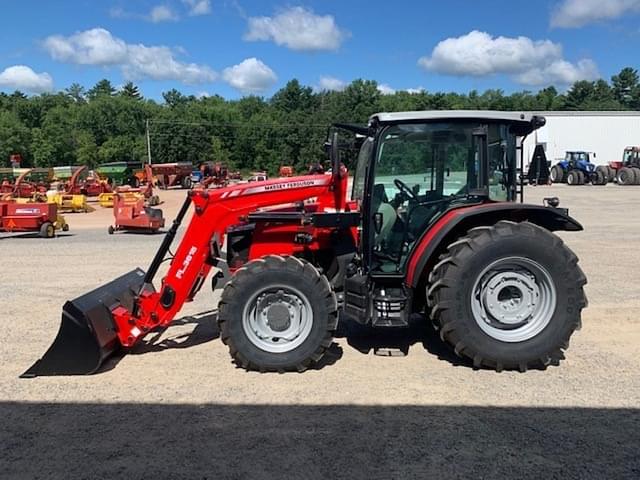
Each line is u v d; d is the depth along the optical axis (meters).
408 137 5.28
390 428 3.98
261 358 5.01
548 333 4.97
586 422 4.02
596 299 7.55
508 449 3.67
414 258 5.11
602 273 9.29
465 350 4.96
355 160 6.20
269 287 4.99
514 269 4.99
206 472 3.46
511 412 4.20
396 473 3.41
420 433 3.89
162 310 5.46
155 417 4.21
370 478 3.36
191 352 5.66
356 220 5.47
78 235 16.38
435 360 5.32
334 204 5.67
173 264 5.47
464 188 5.38
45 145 79.00
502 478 3.34
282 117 87.94
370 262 5.30
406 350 5.61
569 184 35.69
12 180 36.78
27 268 10.61
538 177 5.98
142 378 4.98
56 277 9.68
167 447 3.77
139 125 90.56
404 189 5.32
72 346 5.06
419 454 3.62
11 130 78.12
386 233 5.33
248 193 5.51
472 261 4.90
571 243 12.50
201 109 91.12
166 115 87.88
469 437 3.83
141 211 16.83
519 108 93.62
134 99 102.81
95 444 3.83
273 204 5.57
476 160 5.32
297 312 5.07
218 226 5.48
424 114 5.20
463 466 3.48
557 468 3.44
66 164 80.69
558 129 43.66
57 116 89.75
